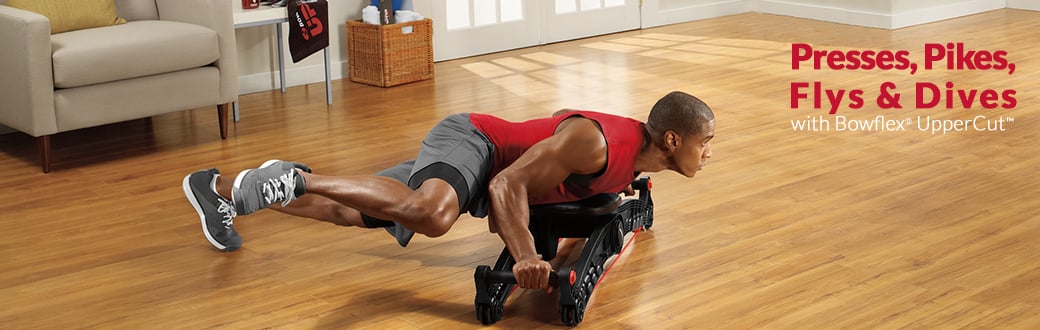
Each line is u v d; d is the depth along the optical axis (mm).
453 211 2561
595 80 5621
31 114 3904
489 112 4918
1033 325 2459
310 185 2467
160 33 4176
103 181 3865
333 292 2777
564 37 6875
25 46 3846
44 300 2758
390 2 5633
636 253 3010
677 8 7492
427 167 2611
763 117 4664
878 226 3186
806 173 3771
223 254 3070
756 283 2764
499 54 6457
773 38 6809
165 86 4219
